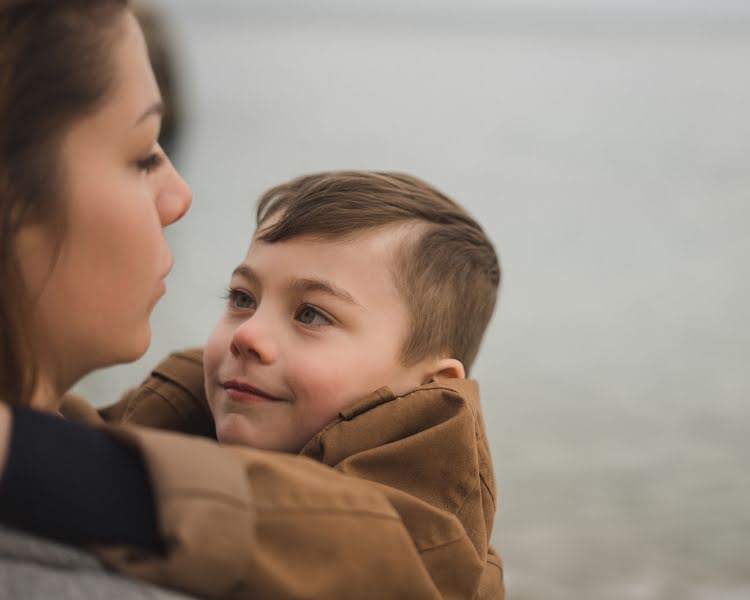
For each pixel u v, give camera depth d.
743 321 11.81
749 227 18.00
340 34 174.38
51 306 0.81
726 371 9.75
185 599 0.73
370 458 1.09
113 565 0.71
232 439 1.32
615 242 16.50
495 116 37.12
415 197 1.52
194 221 14.41
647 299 12.84
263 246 1.41
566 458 7.26
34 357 0.79
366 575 0.84
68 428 0.74
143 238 0.84
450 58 87.50
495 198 20.11
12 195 0.76
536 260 14.92
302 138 26.94
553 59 89.12
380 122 32.69
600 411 8.39
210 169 20.02
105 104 0.80
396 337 1.41
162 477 0.74
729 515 6.36
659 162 26.42
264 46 98.69
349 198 1.45
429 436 1.10
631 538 5.94
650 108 41.47
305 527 0.81
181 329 8.77
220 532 0.74
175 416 1.39
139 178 0.86
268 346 1.32
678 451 7.51
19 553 0.68
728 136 32.25
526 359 9.95
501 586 1.17
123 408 1.46
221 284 10.66
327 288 1.36
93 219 0.81
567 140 30.53
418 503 0.98
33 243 0.79
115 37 0.82
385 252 1.42
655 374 9.60
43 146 0.77
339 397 1.33
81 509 0.71
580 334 11.02
